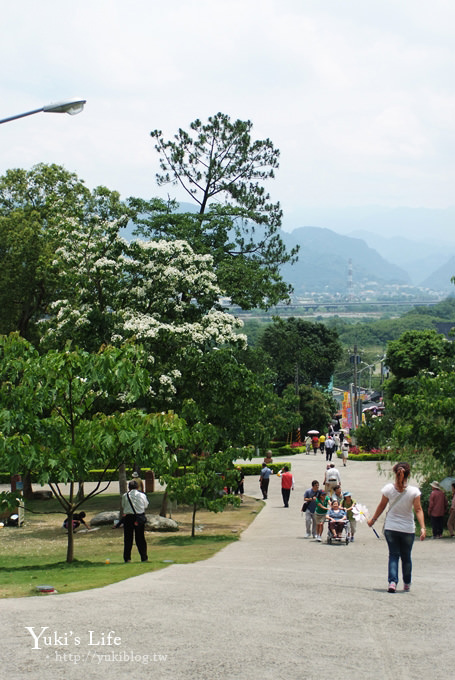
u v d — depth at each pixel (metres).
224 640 7.29
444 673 6.34
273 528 23.84
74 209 28.34
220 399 25.88
